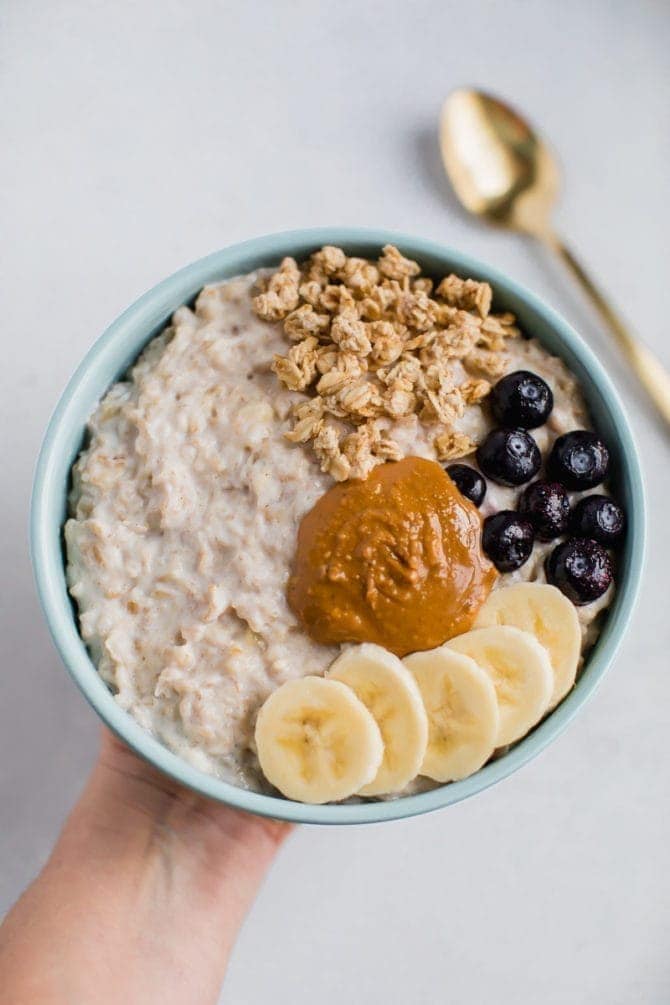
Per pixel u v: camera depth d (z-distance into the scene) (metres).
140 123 0.51
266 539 0.40
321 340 0.41
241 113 0.51
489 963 0.48
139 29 0.51
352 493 0.40
